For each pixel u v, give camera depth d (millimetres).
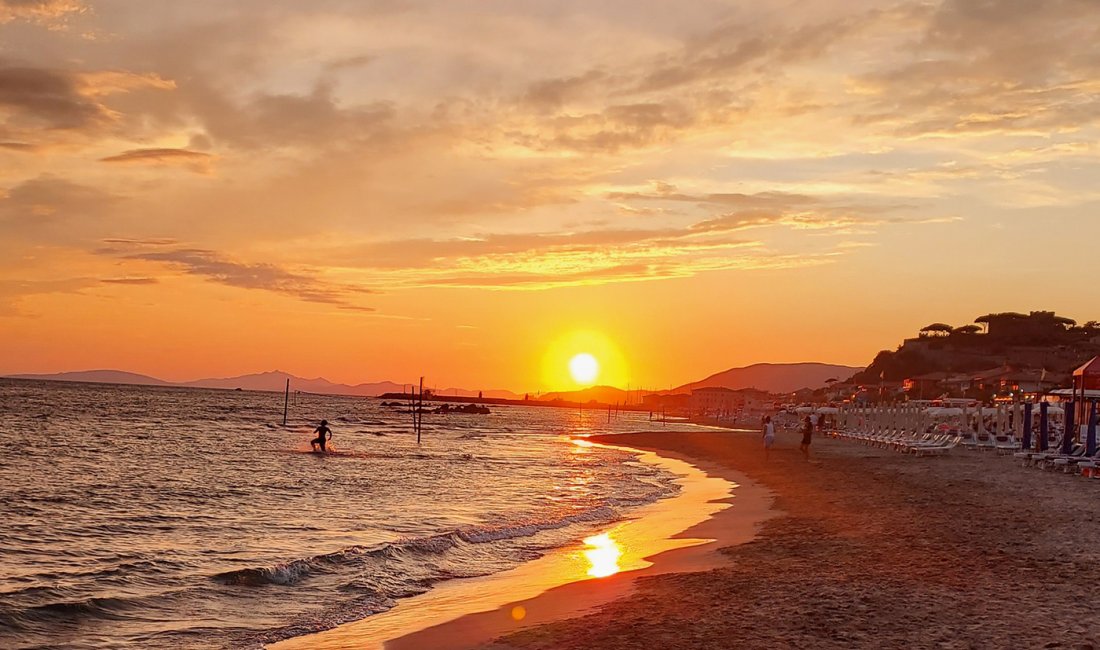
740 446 67562
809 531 18703
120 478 36875
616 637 10164
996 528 17750
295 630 11906
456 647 10617
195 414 116562
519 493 31875
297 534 21797
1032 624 9992
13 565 17281
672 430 127750
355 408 193500
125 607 13367
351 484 35562
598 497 30188
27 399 134250
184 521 24250
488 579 15414
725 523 21359
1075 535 16703
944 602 11172
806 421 45906
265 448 60000
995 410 62875
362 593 14289
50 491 31297
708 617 10914
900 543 16172
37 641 11539
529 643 10391
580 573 15648
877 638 9570
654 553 17422
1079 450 34438
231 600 13797
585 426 148000
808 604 11328
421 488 33906
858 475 33719
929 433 55562
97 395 181750
